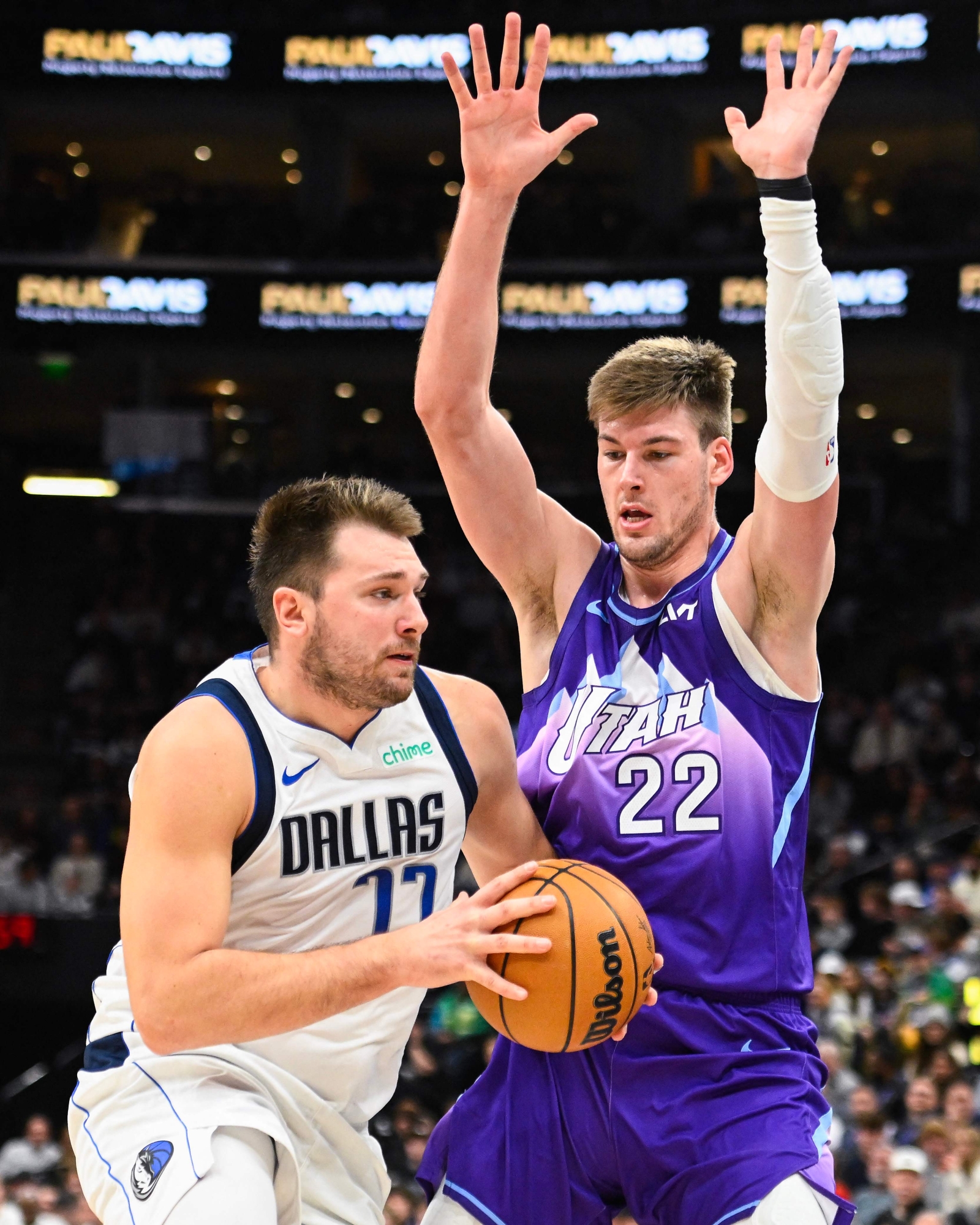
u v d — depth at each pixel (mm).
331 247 23172
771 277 3266
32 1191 11391
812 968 3514
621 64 21844
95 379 26844
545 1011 3029
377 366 25109
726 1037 3312
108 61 22859
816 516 3287
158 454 24859
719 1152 3195
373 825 3254
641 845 3375
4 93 23250
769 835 3357
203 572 23766
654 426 3453
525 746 3693
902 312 21016
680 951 3322
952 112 22922
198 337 22906
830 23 21078
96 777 19609
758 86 21391
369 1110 3443
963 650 20000
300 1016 2918
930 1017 11203
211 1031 2918
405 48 22547
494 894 3043
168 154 26078
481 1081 3666
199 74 22828
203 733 3090
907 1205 9227
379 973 2945
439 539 24219
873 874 14820
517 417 27734
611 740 3471
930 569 22750
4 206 23906
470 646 22156
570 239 22922
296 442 27656
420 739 3332
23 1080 15008
